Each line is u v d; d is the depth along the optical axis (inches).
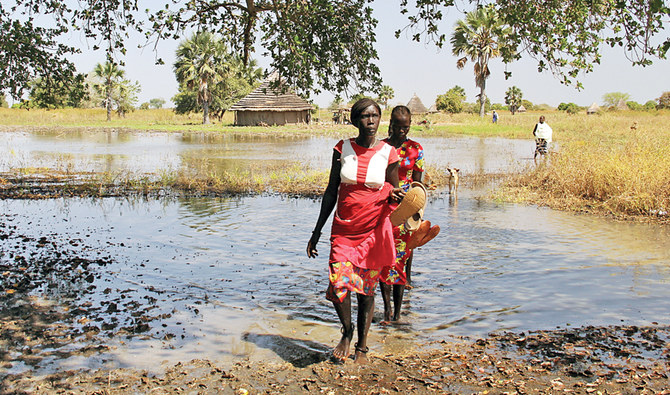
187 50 2343.8
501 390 143.8
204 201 462.6
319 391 145.1
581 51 253.9
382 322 195.9
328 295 163.6
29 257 280.7
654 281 238.1
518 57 267.6
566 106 3575.3
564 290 227.6
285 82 341.7
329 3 305.6
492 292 226.7
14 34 314.3
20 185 550.6
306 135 1601.9
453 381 149.6
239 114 2188.7
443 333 185.5
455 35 2092.8
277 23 322.7
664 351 166.2
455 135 1512.1
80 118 2630.4
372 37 326.3
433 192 524.1
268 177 612.1
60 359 164.7
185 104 2714.1
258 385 148.7
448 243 313.1
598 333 181.0
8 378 151.6
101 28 328.5
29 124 2206.0
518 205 447.5
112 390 145.6
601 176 462.6
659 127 1169.4
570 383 146.8
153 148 1087.6
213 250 297.4
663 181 422.6
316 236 169.9
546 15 254.1
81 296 222.4
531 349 169.5
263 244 311.1
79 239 322.0
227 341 179.6
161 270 259.4
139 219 383.6
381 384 148.9
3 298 218.5
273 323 195.5
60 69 330.0
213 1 343.3
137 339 180.2
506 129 1644.9
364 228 162.1
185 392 144.7
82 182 577.6
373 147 162.9
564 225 363.9
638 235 331.6
